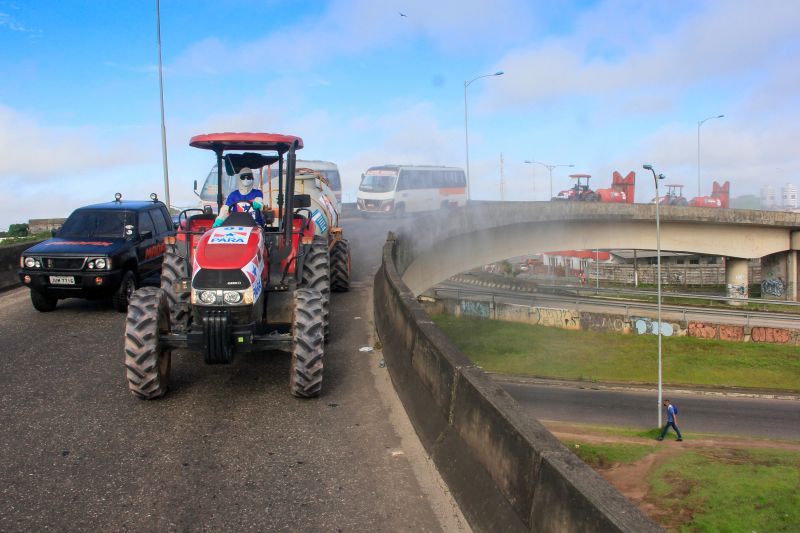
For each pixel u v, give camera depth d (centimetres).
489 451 416
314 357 643
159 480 487
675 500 1777
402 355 738
